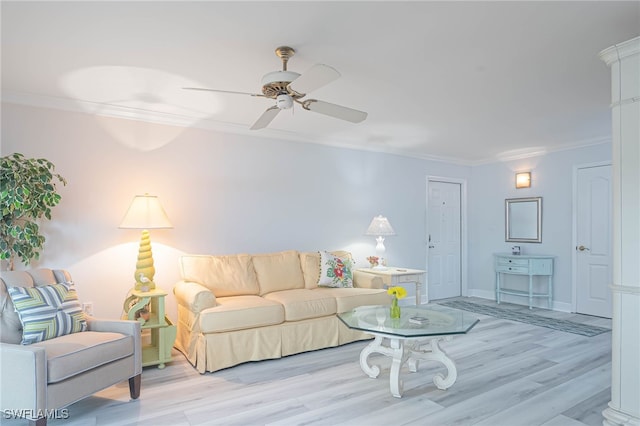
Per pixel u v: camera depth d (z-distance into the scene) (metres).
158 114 3.81
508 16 2.09
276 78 2.38
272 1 1.95
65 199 3.42
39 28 2.21
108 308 3.59
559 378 3.00
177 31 2.26
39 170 2.97
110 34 2.29
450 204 6.41
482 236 6.43
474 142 5.18
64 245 3.41
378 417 2.39
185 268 3.69
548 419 2.38
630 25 2.17
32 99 3.29
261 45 2.43
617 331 2.25
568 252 5.32
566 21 2.14
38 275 2.77
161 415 2.41
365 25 2.19
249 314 3.30
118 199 3.65
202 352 3.11
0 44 2.41
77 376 2.24
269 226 4.51
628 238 2.21
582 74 2.88
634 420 2.15
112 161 3.64
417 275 4.71
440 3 1.97
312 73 2.07
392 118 4.04
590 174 5.11
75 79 2.98
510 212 6.02
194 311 3.20
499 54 2.55
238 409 2.49
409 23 2.17
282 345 3.49
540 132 4.62
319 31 2.26
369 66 2.74
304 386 2.86
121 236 3.66
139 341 2.69
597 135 4.79
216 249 4.16
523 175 5.86
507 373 3.10
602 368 3.21
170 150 3.93
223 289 3.75
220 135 4.22
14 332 2.47
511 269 5.63
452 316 3.04
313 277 4.34
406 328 2.66
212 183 4.15
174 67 2.76
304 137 4.75
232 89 3.20
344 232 5.14
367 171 5.38
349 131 4.61
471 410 2.48
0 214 2.81
